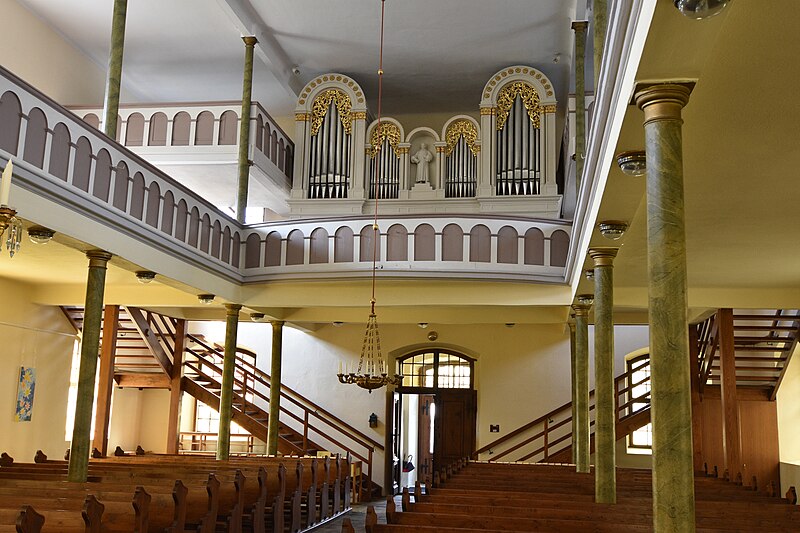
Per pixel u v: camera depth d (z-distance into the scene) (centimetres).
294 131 2097
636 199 736
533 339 2059
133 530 717
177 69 1827
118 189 1062
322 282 1406
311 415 2112
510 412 2033
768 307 1335
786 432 1636
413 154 1858
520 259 1328
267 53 1698
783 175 717
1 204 532
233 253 1430
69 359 1698
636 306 1370
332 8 1562
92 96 1769
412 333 2098
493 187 1753
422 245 1341
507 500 860
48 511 660
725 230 922
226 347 1470
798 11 439
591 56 1698
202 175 1691
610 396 902
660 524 476
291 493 1260
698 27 421
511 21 1609
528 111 1767
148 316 1827
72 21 1595
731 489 1131
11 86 841
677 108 491
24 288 1536
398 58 1780
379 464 2053
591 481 1183
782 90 539
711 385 1684
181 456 1532
